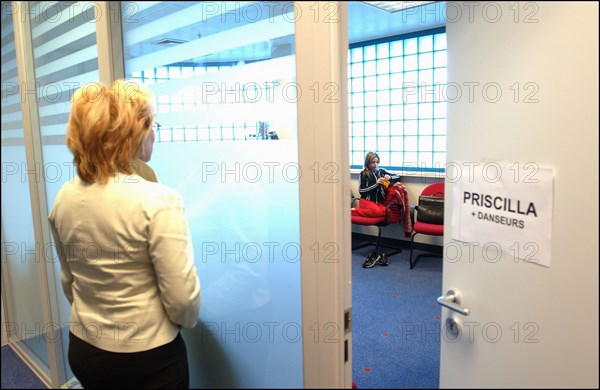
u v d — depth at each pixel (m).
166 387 1.23
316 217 1.07
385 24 4.04
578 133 0.88
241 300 1.34
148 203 1.09
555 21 0.89
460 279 1.21
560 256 0.94
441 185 3.98
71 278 1.34
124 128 1.11
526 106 0.97
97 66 1.60
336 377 1.11
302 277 1.13
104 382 1.23
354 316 2.96
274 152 1.19
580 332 0.93
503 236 1.07
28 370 2.47
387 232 4.68
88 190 1.13
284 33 1.12
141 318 1.16
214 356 1.46
